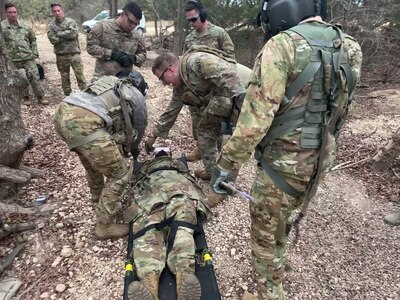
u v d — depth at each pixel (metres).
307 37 1.57
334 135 1.84
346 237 3.03
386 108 6.59
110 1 14.19
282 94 1.55
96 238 2.90
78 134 2.47
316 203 3.43
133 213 2.66
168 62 2.75
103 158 2.55
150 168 2.95
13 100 3.21
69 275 2.60
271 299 2.11
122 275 2.59
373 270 2.70
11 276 2.62
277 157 1.73
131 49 4.49
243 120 1.58
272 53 1.55
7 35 5.62
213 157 3.25
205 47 2.76
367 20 8.19
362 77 8.88
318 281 2.59
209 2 10.25
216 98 2.70
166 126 3.54
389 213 3.35
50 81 7.24
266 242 1.96
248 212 3.22
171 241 2.38
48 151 4.24
